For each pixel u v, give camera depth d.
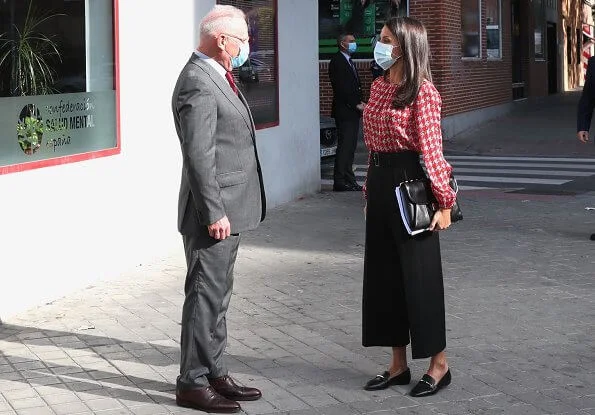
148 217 8.66
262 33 11.23
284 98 11.91
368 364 5.99
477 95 22.95
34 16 7.18
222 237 5.04
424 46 5.21
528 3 28.50
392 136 5.27
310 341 6.44
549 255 9.05
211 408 5.13
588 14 42.69
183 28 9.22
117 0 8.11
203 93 4.97
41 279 7.14
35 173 7.06
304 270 8.46
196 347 5.16
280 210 11.54
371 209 5.46
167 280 7.97
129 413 5.11
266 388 5.54
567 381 5.66
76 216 7.57
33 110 7.11
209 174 4.96
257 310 7.17
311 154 12.83
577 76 40.19
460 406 5.27
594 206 12.03
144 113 8.57
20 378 5.62
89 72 7.80
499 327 6.73
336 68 13.06
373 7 20.05
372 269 5.53
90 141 7.81
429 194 5.27
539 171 15.91
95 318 6.84
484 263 8.69
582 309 7.20
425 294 5.34
